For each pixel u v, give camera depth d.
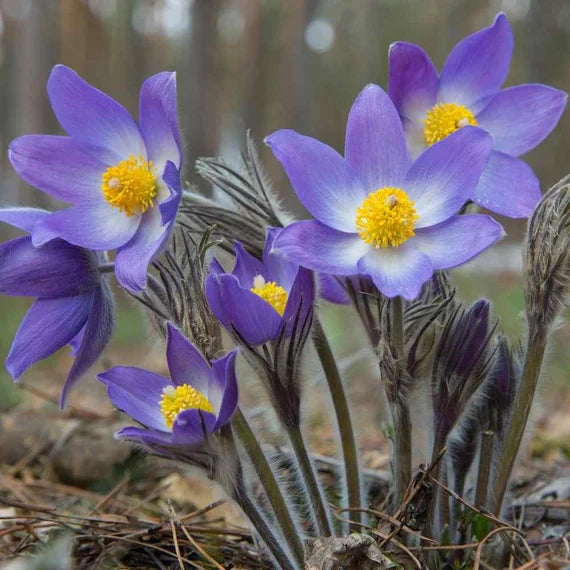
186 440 0.42
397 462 0.46
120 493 0.58
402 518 0.45
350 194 0.45
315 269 0.42
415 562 0.44
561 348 1.01
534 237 0.44
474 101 0.49
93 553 0.47
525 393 0.45
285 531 0.44
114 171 0.46
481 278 1.60
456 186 0.44
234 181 0.47
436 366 0.45
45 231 0.45
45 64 1.98
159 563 0.47
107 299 0.47
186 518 0.49
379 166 0.45
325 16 4.18
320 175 0.44
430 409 0.46
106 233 0.46
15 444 0.62
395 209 0.43
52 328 0.45
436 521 0.47
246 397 0.65
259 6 2.65
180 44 3.04
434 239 0.44
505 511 0.49
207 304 0.44
